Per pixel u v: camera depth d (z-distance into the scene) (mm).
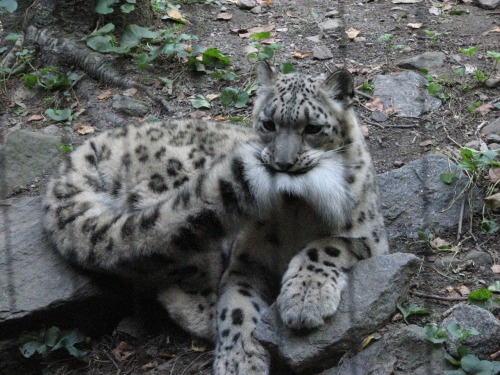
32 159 7793
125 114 8328
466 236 6422
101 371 5922
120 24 9352
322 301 5113
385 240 5930
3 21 9578
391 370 5016
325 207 5352
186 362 5711
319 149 5539
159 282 6004
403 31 9344
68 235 6098
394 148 7461
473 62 8570
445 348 5152
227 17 9836
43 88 8852
